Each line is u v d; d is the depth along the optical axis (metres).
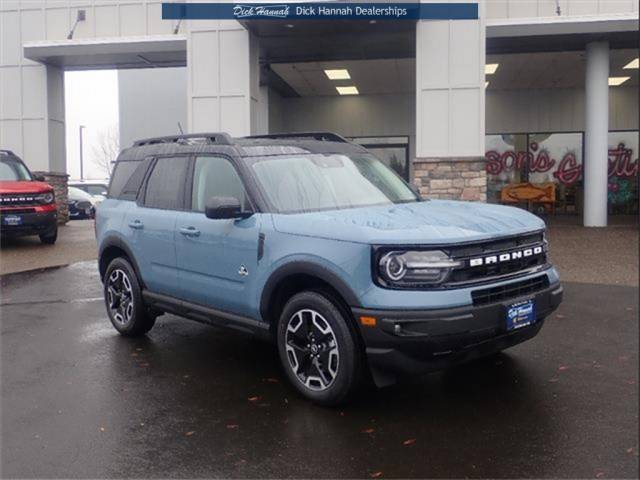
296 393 4.89
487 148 21.70
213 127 14.12
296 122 22.52
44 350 6.13
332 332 4.41
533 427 4.16
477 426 4.20
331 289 4.55
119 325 6.59
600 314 7.08
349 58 16.88
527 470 3.60
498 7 14.98
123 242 6.40
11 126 18.47
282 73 18.75
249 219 5.03
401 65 17.75
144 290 6.29
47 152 18.36
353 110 22.23
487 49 16.12
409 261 4.13
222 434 4.18
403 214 4.74
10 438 4.17
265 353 5.97
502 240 4.49
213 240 5.30
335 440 4.04
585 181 16.31
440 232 4.25
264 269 4.82
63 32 17.86
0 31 18.31
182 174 5.93
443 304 4.08
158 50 16.89
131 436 4.18
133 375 5.38
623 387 4.83
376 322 4.10
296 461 3.78
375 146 22.22
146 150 6.61
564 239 13.54
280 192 5.14
